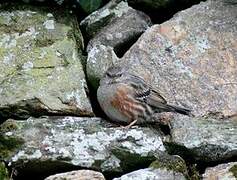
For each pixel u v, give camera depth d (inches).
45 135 405.7
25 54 457.4
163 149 401.4
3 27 471.8
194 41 464.8
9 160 394.6
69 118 423.8
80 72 450.3
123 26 479.5
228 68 454.6
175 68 452.4
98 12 486.6
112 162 397.7
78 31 483.2
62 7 491.2
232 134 404.8
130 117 422.9
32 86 437.4
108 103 421.4
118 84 420.2
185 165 391.5
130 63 453.1
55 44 465.4
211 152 397.4
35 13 483.2
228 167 392.2
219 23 474.3
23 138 402.6
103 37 476.7
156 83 447.5
